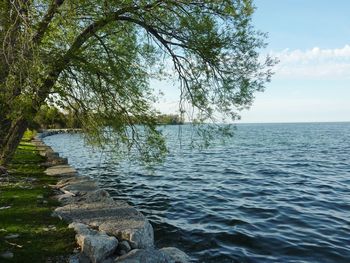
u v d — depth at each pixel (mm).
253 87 10844
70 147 53312
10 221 10172
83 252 8297
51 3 9516
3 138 10406
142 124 12219
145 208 15914
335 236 11805
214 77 11102
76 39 10797
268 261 9758
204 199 17781
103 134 12891
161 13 10797
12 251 8078
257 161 37281
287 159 39375
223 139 11414
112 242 8523
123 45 12062
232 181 23703
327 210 15375
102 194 13742
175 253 9375
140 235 9266
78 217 10719
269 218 14039
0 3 7996
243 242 11234
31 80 7883
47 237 9078
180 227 12828
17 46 7812
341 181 23734
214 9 10555
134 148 12648
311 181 23688
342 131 155000
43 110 10586
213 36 10469
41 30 9188
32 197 13148
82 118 12852
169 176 25922
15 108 8508
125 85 11719
